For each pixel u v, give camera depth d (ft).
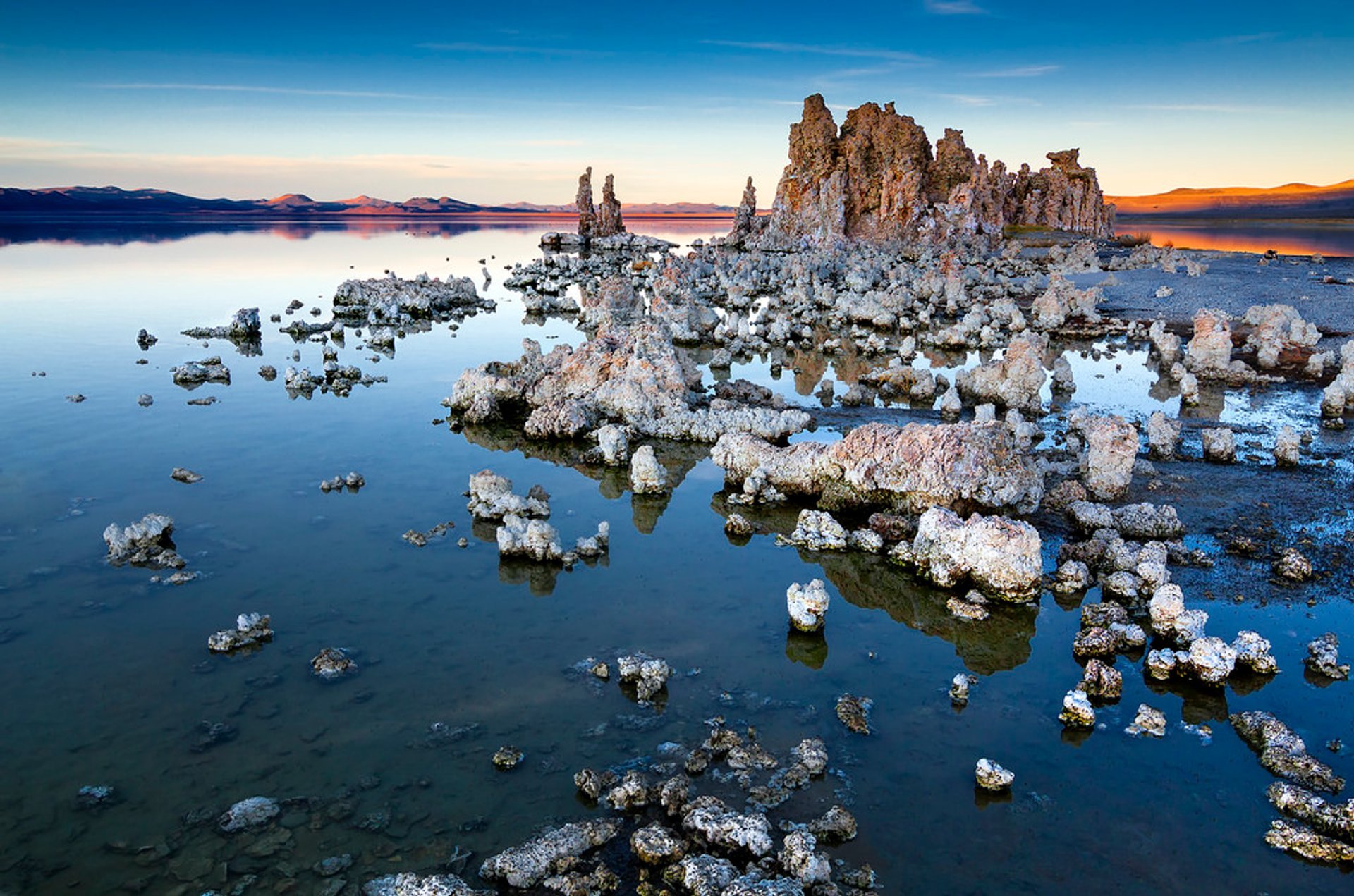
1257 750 40.93
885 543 62.03
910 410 97.91
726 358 124.77
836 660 48.60
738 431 84.02
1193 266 198.39
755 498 70.79
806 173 308.19
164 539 61.87
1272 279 189.06
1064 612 53.72
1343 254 263.70
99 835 34.94
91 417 92.48
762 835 33.96
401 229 570.05
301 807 36.52
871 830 35.68
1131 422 90.79
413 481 74.64
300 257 289.12
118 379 110.42
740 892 31.12
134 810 36.32
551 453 83.76
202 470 76.38
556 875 33.06
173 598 53.98
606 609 53.72
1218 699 44.96
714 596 55.72
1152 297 174.09
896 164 288.71
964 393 102.12
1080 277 207.41
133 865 33.40
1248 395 102.37
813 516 63.26
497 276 245.04
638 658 46.60
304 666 46.93
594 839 34.60
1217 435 77.30
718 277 215.31
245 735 41.19
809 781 38.40
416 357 129.59
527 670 46.91
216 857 33.83
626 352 94.22
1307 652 48.11
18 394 101.65
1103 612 51.16
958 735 41.96
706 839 34.71
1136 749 41.01
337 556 60.13
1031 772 39.27
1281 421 90.58
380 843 34.60
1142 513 61.77
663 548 62.75
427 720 42.47
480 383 95.45
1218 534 61.57
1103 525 61.93
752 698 44.65
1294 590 54.13
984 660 48.83
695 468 79.92
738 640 50.42
